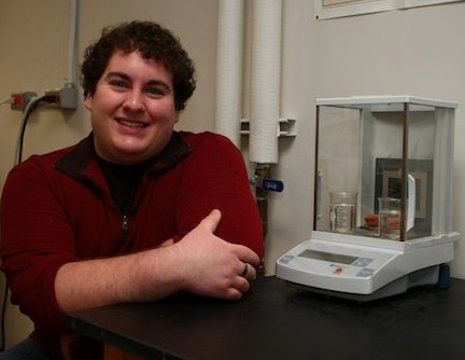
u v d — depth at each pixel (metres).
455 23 1.26
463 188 1.27
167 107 1.26
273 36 1.49
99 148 1.29
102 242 1.28
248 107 1.60
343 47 1.44
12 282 1.11
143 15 1.94
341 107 1.23
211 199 1.18
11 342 2.43
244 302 1.01
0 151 2.51
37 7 2.32
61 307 1.00
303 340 0.79
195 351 0.73
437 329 0.87
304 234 1.54
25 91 2.38
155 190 1.30
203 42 1.76
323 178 1.27
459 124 1.27
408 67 1.34
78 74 2.16
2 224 1.21
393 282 1.04
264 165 1.54
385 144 1.20
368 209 1.21
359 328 0.87
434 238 1.14
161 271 0.95
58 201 1.26
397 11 1.35
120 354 0.85
